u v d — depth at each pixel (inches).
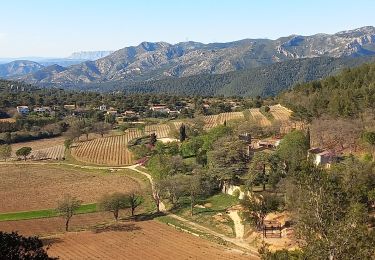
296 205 2506.2
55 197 5211.6
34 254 1133.1
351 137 4591.5
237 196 4185.5
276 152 4323.3
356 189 2303.2
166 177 4803.2
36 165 7150.6
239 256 2984.7
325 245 1346.0
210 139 5836.6
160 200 4778.5
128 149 7716.5
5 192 5492.1
